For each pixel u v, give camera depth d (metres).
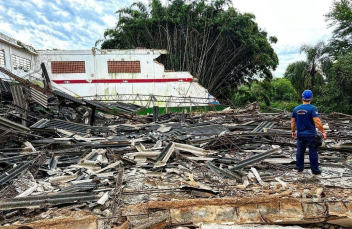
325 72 24.56
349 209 3.61
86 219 3.23
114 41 27.14
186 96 21.80
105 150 6.62
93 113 10.91
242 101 28.80
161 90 21.66
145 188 4.46
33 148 6.58
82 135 8.64
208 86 25.38
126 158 5.85
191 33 23.72
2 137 6.80
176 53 24.42
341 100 19.58
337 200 3.77
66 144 7.10
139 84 21.42
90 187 4.29
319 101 20.94
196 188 4.20
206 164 5.66
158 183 4.68
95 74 20.91
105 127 9.65
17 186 4.38
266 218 3.51
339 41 25.28
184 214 3.51
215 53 24.45
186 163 5.82
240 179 4.85
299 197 3.92
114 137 8.44
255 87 30.48
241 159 6.14
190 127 9.52
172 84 21.73
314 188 4.28
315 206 3.66
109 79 21.08
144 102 21.42
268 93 29.39
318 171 4.96
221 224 3.41
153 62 21.47
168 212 3.51
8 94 11.31
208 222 3.44
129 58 21.17
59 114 11.45
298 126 5.08
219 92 27.14
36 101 9.68
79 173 5.26
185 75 21.80
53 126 8.74
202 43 24.42
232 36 23.31
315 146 4.88
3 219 3.37
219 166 5.77
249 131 8.91
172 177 5.03
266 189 4.34
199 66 24.09
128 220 3.34
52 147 7.03
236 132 8.61
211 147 7.16
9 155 6.23
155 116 13.39
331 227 3.65
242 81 28.69
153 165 5.66
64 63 20.52
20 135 7.37
